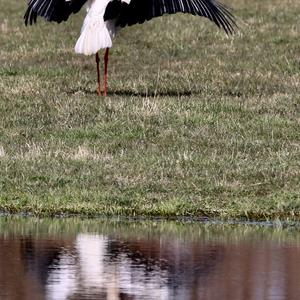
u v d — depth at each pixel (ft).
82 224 49.78
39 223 49.90
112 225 49.65
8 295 36.76
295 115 68.18
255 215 51.42
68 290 37.47
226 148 60.95
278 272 40.37
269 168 57.00
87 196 52.95
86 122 66.03
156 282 38.70
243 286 38.22
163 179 55.47
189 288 37.86
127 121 65.57
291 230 49.08
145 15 65.62
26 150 60.29
